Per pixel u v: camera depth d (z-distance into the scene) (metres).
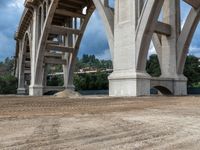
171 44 28.53
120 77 24.44
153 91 41.16
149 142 5.28
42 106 14.54
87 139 5.54
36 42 46.75
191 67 61.31
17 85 78.81
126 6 25.06
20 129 6.80
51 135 5.97
